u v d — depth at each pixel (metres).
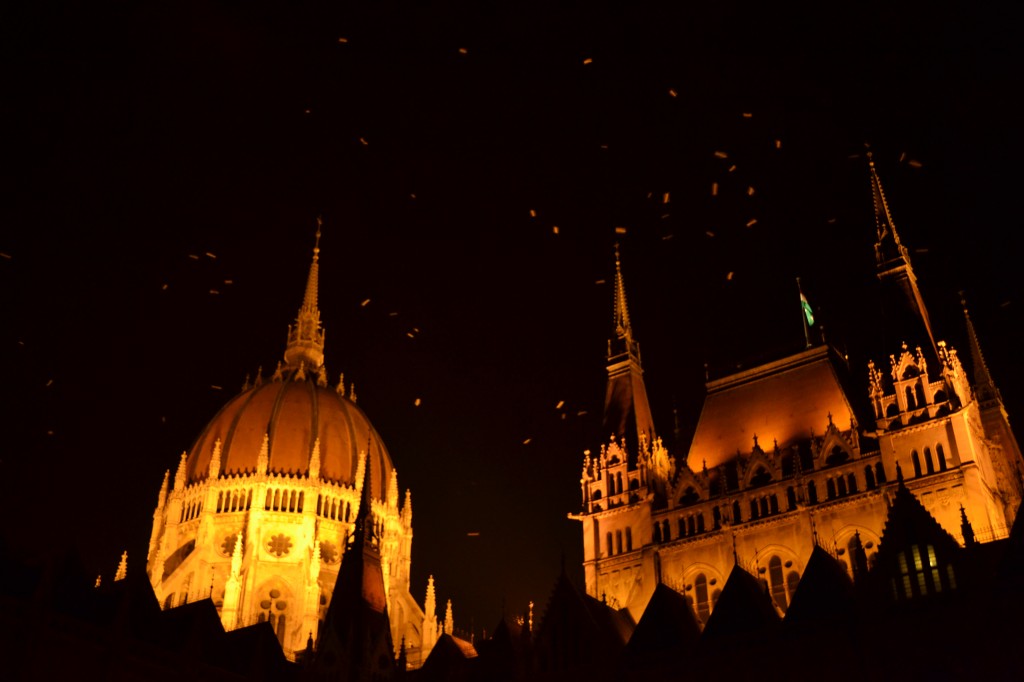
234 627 133.00
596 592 99.75
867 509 86.75
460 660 92.06
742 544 92.38
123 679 78.31
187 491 151.38
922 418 86.81
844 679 70.12
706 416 105.38
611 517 102.88
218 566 142.75
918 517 73.38
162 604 139.62
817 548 78.81
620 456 105.56
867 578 72.75
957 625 67.56
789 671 72.56
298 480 149.75
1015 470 93.75
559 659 83.62
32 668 71.06
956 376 86.81
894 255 98.31
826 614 73.69
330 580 144.62
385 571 150.75
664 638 80.62
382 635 103.12
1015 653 64.69
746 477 95.50
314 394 162.25
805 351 102.31
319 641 101.94
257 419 156.00
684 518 97.75
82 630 76.38
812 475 91.50
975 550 69.50
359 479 156.12
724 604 79.69
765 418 100.56
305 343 177.25
